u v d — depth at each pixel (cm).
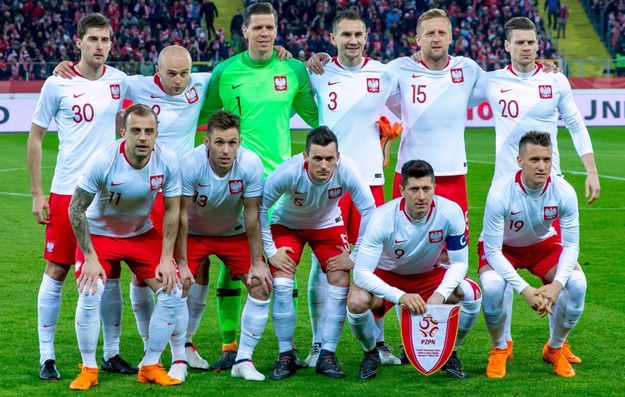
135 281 761
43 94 754
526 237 759
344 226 784
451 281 720
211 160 718
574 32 4119
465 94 855
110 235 721
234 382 720
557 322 740
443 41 831
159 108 800
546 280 772
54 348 813
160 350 715
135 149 674
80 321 695
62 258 741
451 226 716
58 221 742
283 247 753
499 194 732
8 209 1581
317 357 781
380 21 3769
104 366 756
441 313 707
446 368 736
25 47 3397
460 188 864
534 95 830
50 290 739
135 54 3419
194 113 819
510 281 729
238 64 835
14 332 859
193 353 772
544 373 741
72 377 729
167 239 709
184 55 770
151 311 770
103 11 3628
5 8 3538
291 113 894
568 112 845
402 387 702
